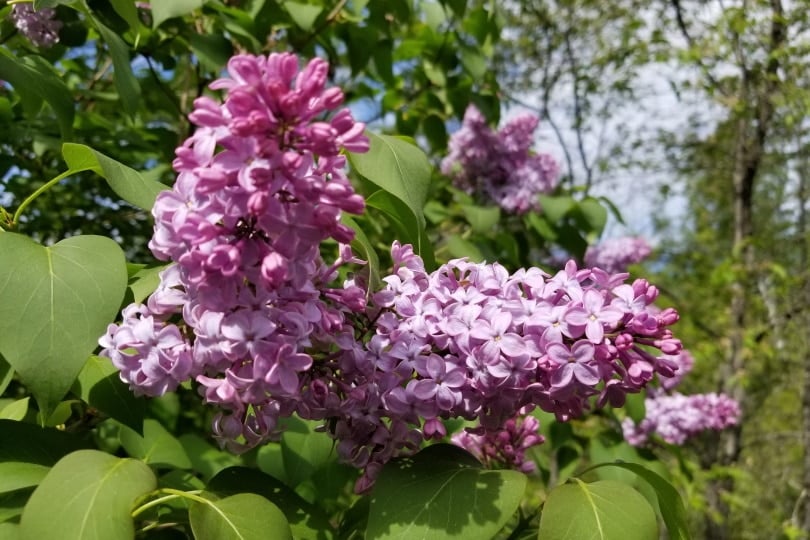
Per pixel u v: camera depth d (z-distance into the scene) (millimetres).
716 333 1546
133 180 344
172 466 456
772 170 2025
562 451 751
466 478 309
